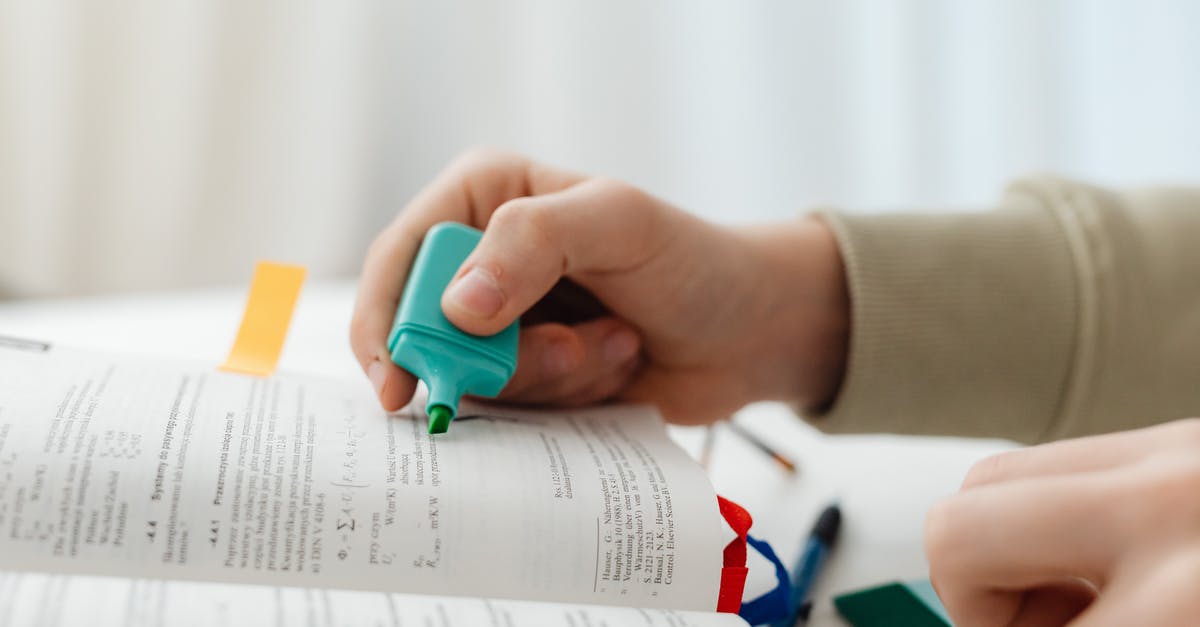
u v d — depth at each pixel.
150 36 1.02
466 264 0.43
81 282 1.04
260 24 1.06
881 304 0.57
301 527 0.32
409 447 0.38
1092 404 0.57
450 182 0.52
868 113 1.28
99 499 0.31
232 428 0.36
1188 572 0.22
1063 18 1.29
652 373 0.58
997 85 1.30
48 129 1.00
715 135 1.24
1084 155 1.33
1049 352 0.58
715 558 0.35
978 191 1.32
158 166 1.05
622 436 0.44
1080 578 0.27
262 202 1.10
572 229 0.45
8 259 1.01
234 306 0.85
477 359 0.42
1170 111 1.32
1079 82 1.32
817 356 0.61
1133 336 0.56
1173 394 0.57
